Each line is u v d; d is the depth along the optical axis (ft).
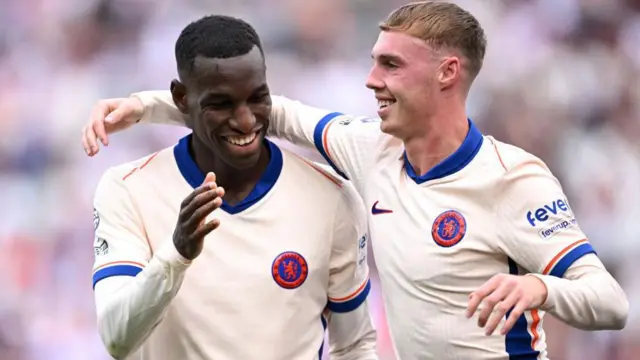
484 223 30.66
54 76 92.43
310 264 32.12
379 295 68.13
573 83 87.30
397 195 31.86
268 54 91.86
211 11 94.89
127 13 94.79
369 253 68.80
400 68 30.99
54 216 81.20
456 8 31.68
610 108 86.89
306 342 32.30
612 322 29.48
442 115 31.27
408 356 32.12
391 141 32.78
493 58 88.48
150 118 33.68
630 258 78.64
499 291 27.32
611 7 92.12
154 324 29.66
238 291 31.42
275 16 94.63
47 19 95.40
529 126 84.69
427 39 30.86
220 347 31.32
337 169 34.14
